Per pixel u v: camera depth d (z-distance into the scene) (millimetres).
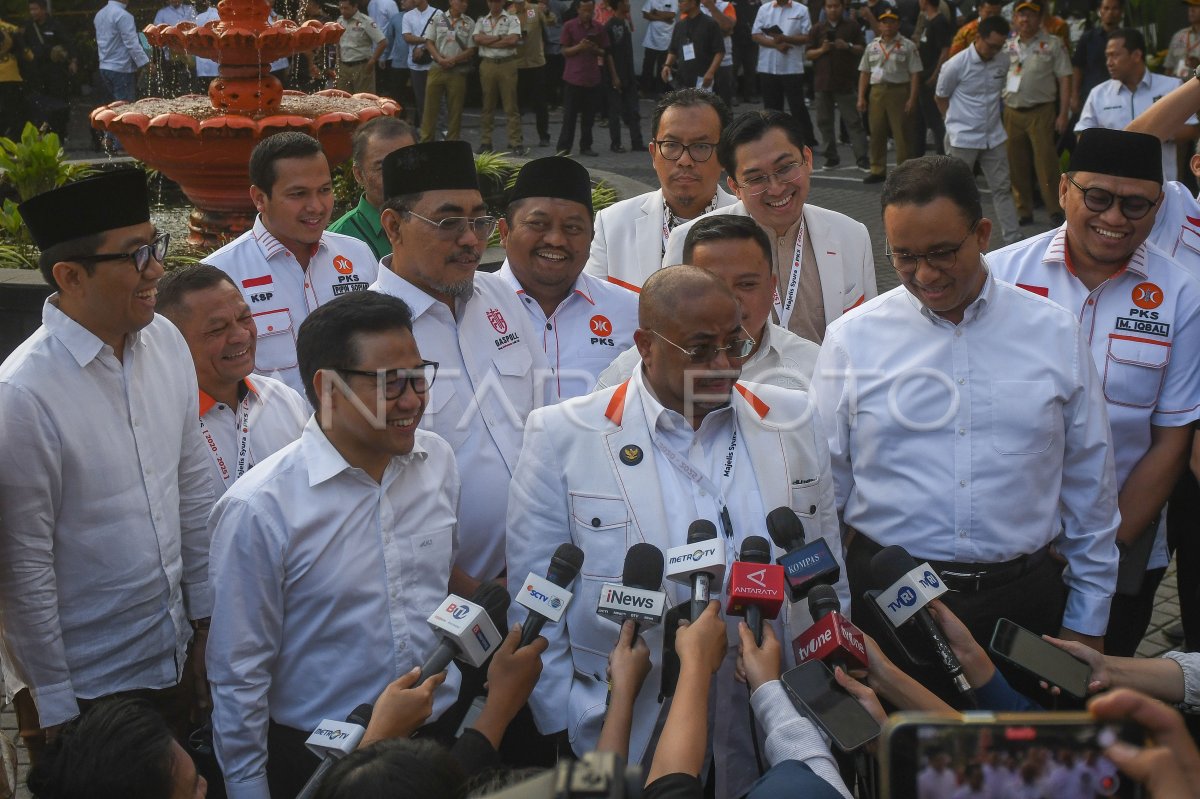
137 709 2508
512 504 3271
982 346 3494
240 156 7879
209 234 8461
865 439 3594
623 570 2988
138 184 3320
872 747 2551
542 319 4379
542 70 16891
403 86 17719
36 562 3299
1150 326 3926
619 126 16828
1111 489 3555
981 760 1718
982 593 3467
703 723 2482
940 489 3479
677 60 16625
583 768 1632
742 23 19797
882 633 3564
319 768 2713
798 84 16375
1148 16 12266
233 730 3055
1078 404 3490
